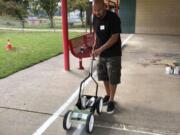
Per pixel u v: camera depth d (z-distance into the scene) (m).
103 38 2.71
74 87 3.62
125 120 2.66
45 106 2.97
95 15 2.69
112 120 2.65
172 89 3.64
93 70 4.50
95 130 2.46
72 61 5.21
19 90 3.47
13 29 13.06
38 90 3.48
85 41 4.79
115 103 3.08
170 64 4.88
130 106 3.01
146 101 3.17
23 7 16.17
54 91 3.45
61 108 2.93
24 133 2.39
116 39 2.66
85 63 5.03
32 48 6.98
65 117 2.39
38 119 2.66
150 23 10.97
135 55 6.03
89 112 2.42
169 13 10.76
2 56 5.80
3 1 15.30
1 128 2.47
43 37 9.70
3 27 14.05
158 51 6.61
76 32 11.41
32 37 9.70
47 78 4.03
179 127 2.54
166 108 2.97
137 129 2.49
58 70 4.52
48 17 16.53
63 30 4.39
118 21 2.64
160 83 3.90
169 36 10.15
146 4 10.84
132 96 3.33
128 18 11.08
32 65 4.89
